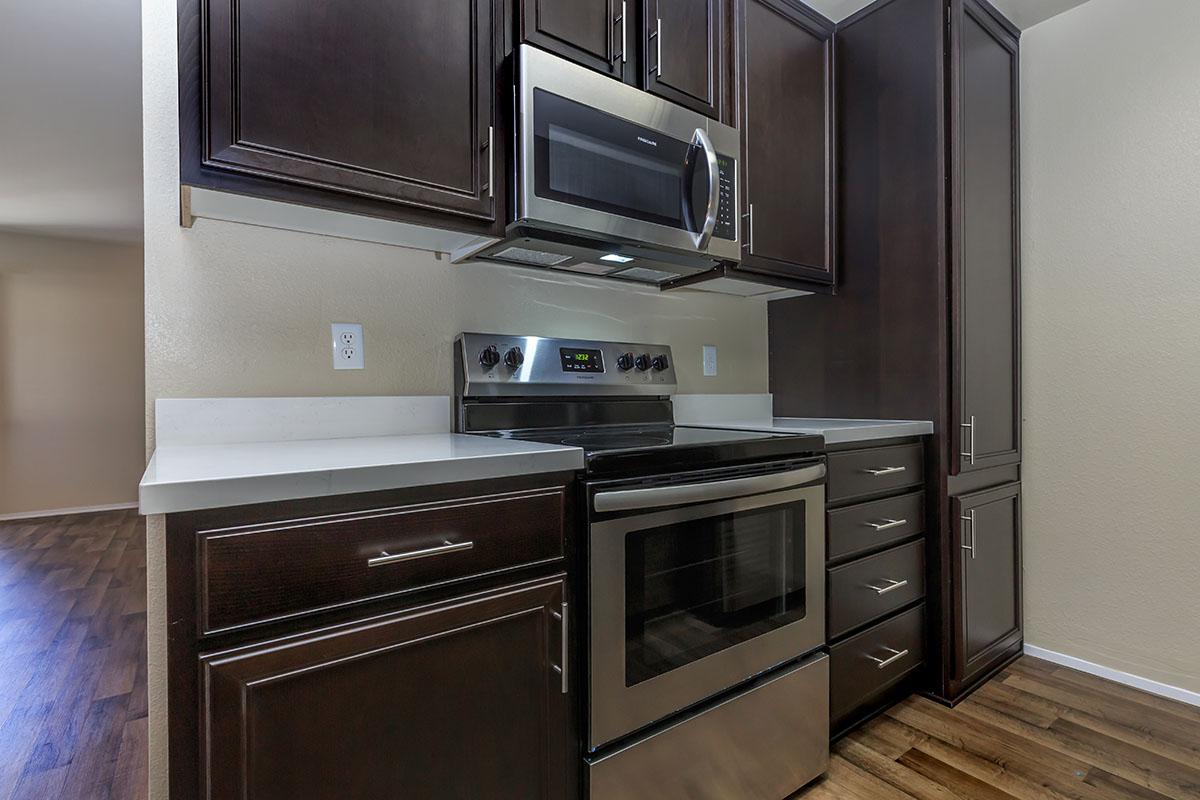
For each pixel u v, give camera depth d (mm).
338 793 862
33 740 1775
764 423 2031
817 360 2256
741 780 1368
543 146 1309
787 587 1473
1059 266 2146
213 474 799
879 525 1754
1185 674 1891
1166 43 1913
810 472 1507
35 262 5180
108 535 4504
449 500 972
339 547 869
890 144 2020
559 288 1831
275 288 1371
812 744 1518
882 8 2033
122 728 1837
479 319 1666
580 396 1735
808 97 2018
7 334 5090
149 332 1237
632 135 1468
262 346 1354
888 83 2023
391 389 1521
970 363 1950
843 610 1646
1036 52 2203
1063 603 2150
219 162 986
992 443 2059
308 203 1089
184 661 767
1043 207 2188
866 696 1722
